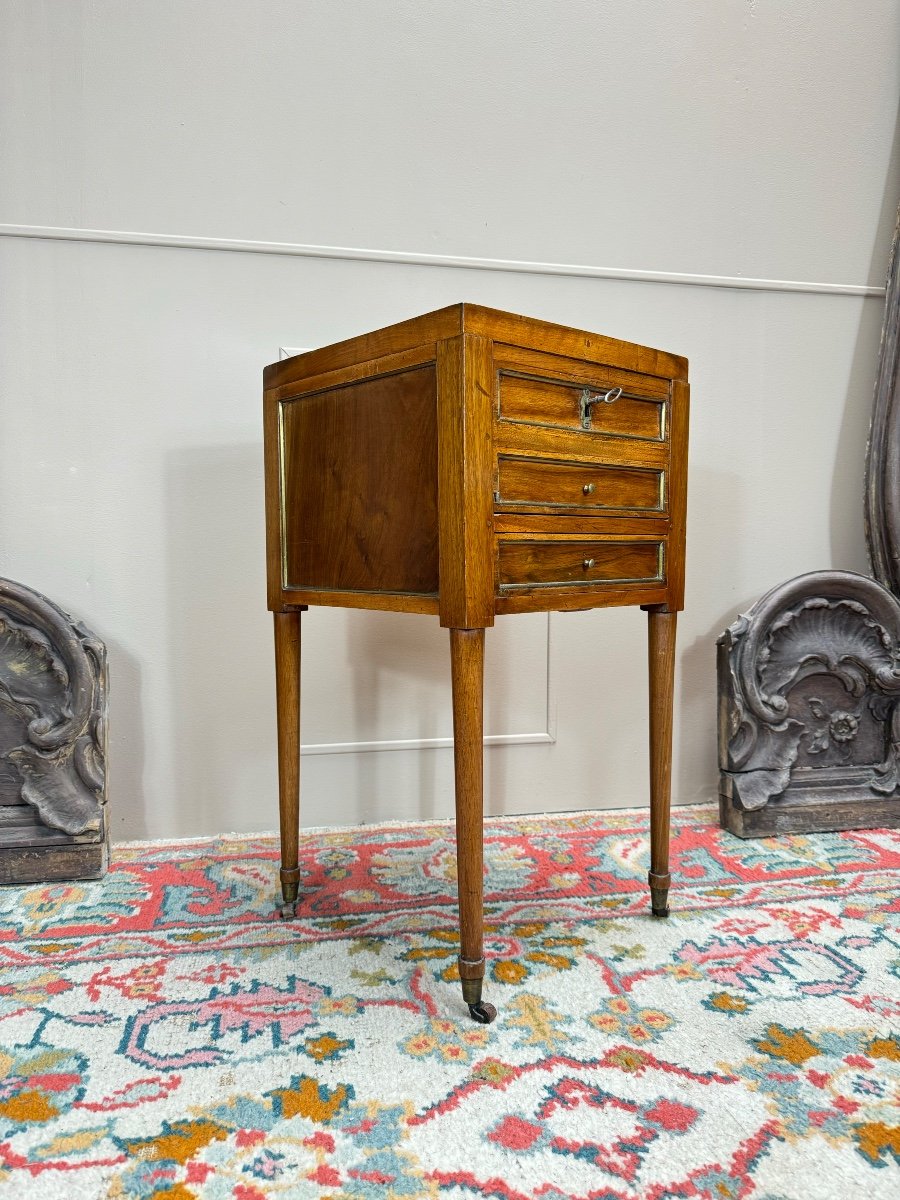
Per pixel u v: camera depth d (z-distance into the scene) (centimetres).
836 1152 78
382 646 176
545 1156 78
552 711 185
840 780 177
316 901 138
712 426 191
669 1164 77
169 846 165
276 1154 78
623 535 117
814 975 113
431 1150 79
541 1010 104
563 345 105
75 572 164
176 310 164
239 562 170
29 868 146
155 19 159
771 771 173
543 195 178
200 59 161
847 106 193
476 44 172
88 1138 80
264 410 129
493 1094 87
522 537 101
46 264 159
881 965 116
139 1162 77
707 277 186
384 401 106
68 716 147
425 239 173
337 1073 91
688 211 186
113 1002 106
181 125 162
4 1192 73
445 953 120
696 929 127
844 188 194
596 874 150
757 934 125
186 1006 105
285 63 165
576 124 178
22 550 162
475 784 99
